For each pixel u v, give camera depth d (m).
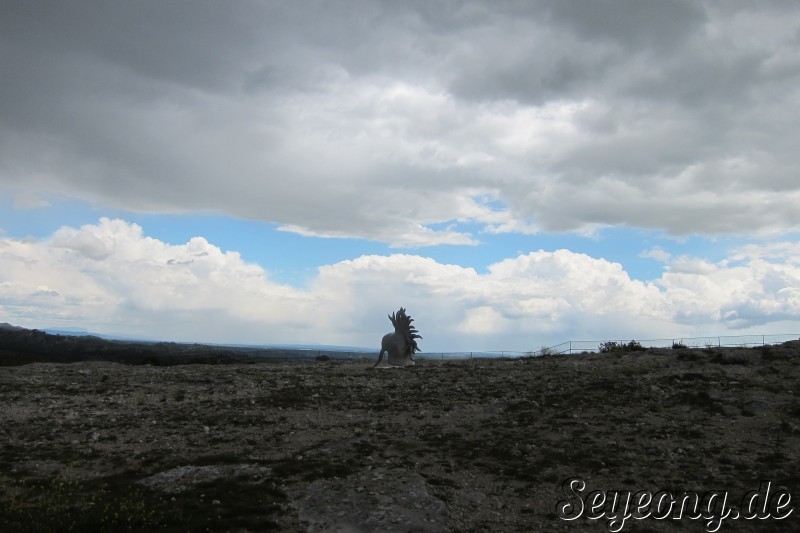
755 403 20.73
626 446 18.17
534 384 26.77
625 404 22.41
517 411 22.53
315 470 16.58
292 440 19.89
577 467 16.84
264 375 33.12
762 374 25.42
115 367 39.50
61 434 20.70
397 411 23.44
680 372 26.56
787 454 16.81
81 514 13.24
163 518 13.10
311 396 26.36
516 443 18.84
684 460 16.88
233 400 25.84
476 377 29.58
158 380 31.47
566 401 23.47
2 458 18.03
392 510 13.99
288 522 13.45
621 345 41.00
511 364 34.66
